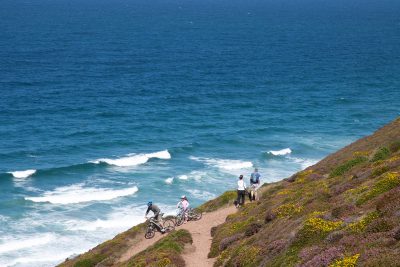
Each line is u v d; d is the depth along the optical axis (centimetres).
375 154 3209
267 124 10988
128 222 6009
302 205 2559
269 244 2131
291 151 9162
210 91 14375
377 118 11619
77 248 5300
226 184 7419
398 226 1511
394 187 2003
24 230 5678
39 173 7619
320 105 12900
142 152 8931
